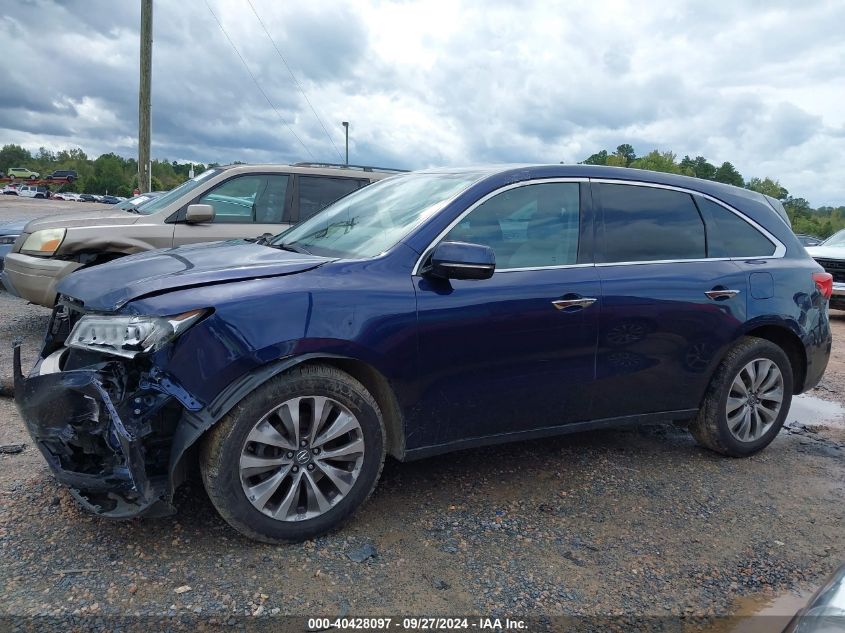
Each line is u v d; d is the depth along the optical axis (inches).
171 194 276.1
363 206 161.3
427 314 126.1
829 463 175.8
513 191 144.4
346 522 126.5
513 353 135.4
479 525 129.5
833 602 70.1
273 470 116.3
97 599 100.1
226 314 110.7
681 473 161.8
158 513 110.0
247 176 271.1
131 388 110.0
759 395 172.9
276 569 110.6
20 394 115.7
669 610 107.1
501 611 103.4
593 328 143.6
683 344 156.7
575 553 121.6
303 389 116.3
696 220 165.9
